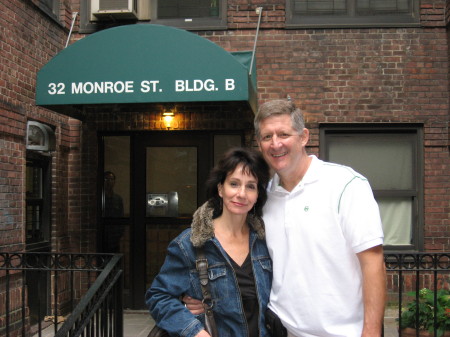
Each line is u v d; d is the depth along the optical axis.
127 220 6.52
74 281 6.30
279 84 6.13
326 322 2.07
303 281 2.11
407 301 5.91
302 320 2.10
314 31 6.13
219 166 2.25
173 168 6.53
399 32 6.07
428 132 6.03
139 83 4.69
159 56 4.70
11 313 5.00
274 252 2.25
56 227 6.02
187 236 2.26
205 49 4.68
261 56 6.16
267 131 2.16
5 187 4.93
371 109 6.07
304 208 2.14
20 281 5.22
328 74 6.11
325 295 2.08
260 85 6.14
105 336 3.56
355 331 2.07
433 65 6.04
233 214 2.24
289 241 2.16
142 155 6.52
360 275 2.10
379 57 6.07
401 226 6.23
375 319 1.98
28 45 5.43
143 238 6.49
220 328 2.21
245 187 2.21
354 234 2.02
